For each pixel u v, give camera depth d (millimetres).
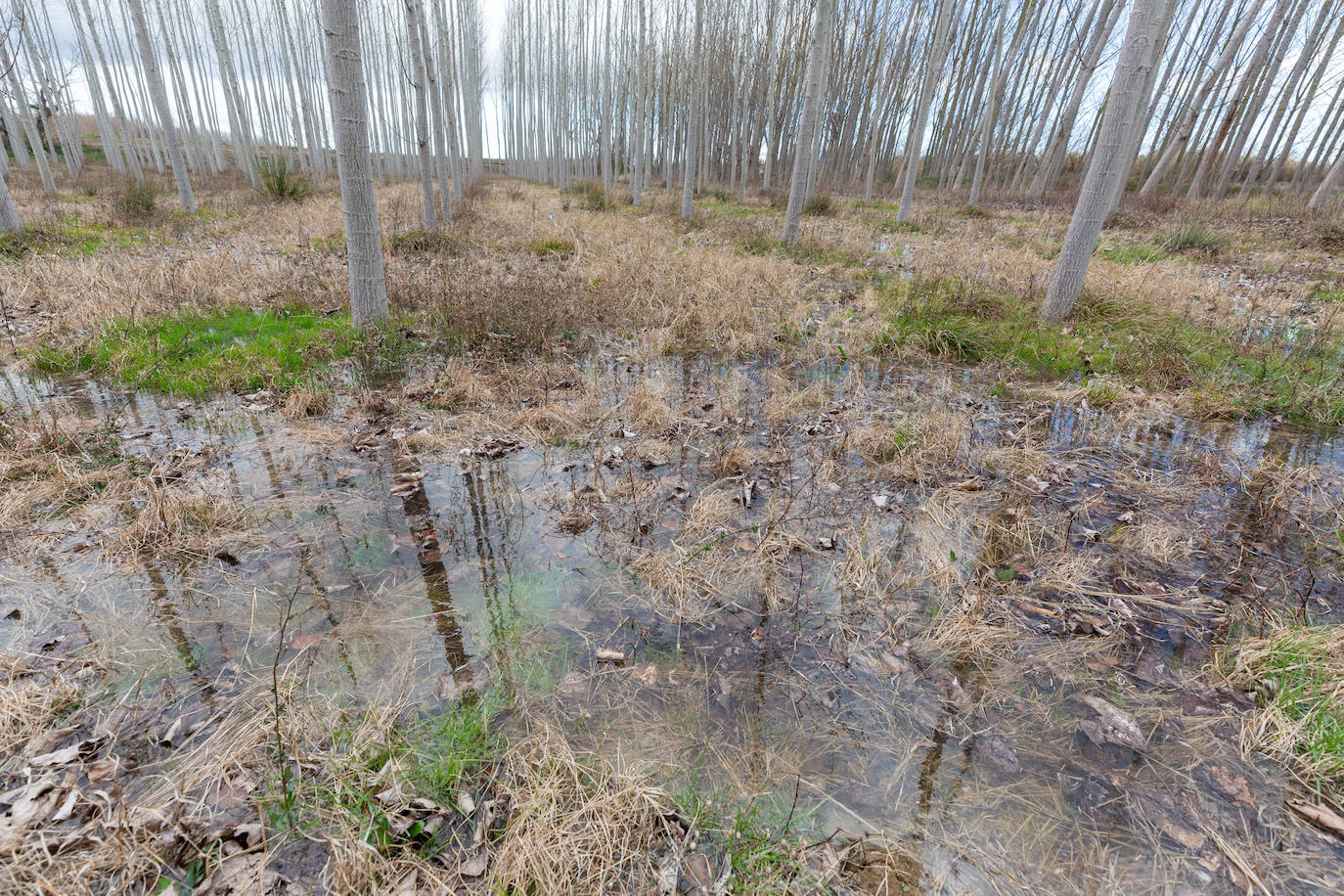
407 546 3117
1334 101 25234
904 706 2213
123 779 1844
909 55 27547
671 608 2723
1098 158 6375
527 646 2465
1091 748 2033
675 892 1608
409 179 34969
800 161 11328
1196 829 1767
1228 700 2211
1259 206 18000
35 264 8328
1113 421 4832
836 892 1614
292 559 2975
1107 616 2654
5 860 1560
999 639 2508
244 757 1914
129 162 25125
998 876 1657
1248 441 4477
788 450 4297
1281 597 2760
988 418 4887
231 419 4598
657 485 3752
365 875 1575
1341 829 1732
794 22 29094
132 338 5859
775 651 2477
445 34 17969
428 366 5715
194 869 1623
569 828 1734
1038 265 8945
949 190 28703
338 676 2270
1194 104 20172
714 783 1919
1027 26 27141
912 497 3732
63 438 3902
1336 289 8406
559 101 38969
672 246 11492
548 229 13086
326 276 8305
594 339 6578
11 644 2355
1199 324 6703
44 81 25281
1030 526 3326
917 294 7762
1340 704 2045
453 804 1827
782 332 6895
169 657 2328
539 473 3932
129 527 3004
